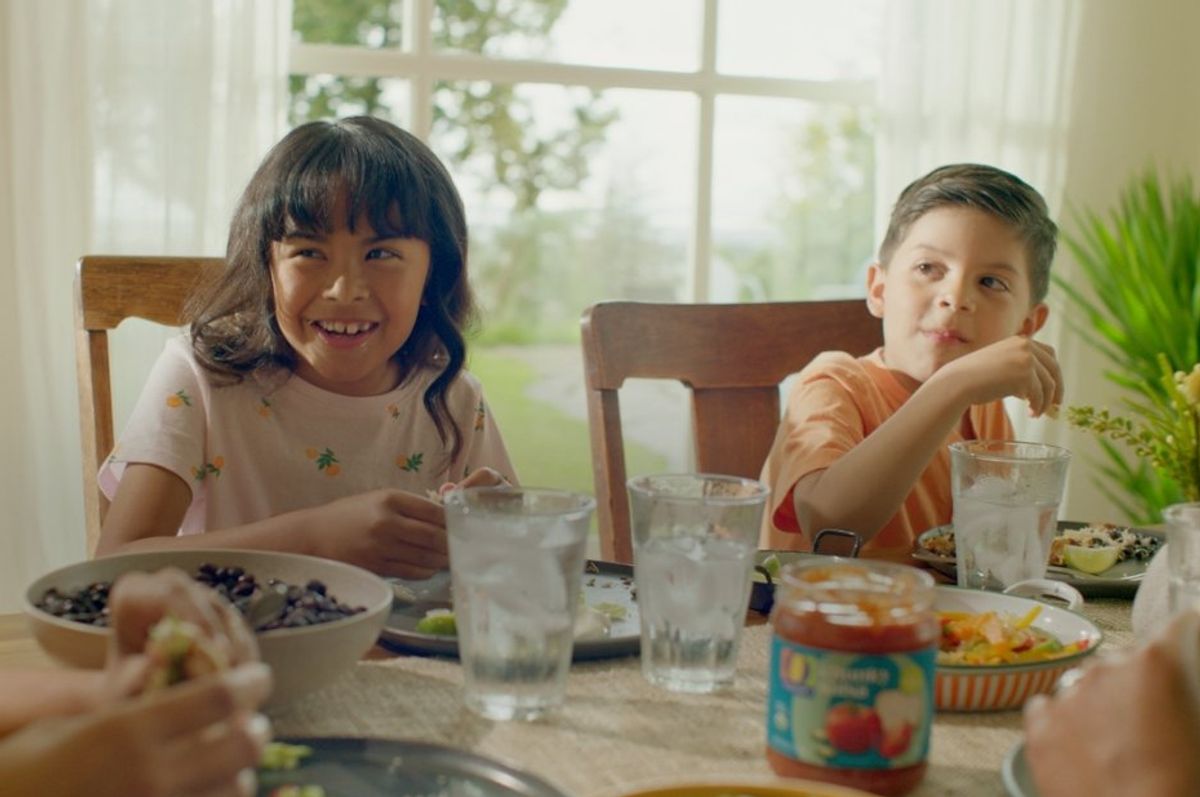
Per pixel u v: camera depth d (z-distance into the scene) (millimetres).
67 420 2428
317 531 1162
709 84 2973
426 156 1479
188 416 1443
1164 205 3295
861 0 3055
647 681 943
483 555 848
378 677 932
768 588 1138
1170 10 3266
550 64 2840
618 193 3426
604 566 1215
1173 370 2941
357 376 1442
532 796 717
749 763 800
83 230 2379
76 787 552
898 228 1744
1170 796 666
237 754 583
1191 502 1415
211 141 2453
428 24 2742
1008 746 849
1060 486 1206
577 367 3898
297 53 2666
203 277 1572
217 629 668
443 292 1532
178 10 2404
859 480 1461
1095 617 1175
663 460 3584
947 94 2963
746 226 3121
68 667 837
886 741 749
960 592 1088
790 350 1789
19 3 2307
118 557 970
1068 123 3117
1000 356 1456
